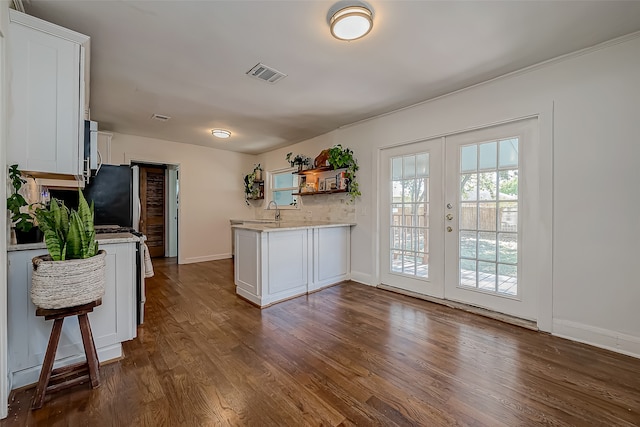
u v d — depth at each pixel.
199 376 1.77
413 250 3.44
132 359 1.97
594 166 2.15
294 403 1.53
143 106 3.35
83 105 1.81
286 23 1.86
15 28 1.59
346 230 4.07
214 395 1.59
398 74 2.58
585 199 2.19
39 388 1.49
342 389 1.65
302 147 5.09
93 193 3.42
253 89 2.89
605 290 2.12
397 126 3.51
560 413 1.46
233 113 3.61
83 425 1.37
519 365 1.89
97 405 1.50
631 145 2.01
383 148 3.70
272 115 3.70
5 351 1.42
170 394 1.60
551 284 2.35
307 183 4.84
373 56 2.27
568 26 1.89
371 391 1.63
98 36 1.99
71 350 1.82
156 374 1.79
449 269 3.11
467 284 2.97
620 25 1.88
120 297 1.99
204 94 3.01
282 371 1.83
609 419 1.42
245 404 1.52
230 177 6.00
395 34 1.98
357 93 3.00
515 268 2.63
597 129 2.14
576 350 2.09
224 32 1.96
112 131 4.45
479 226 2.87
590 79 2.16
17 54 1.60
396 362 1.93
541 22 1.85
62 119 1.74
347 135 4.15
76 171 1.79
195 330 2.44
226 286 3.80
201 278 4.23
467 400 1.56
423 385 1.69
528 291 2.55
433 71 2.52
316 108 3.44
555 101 2.32
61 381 1.65
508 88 2.59
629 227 2.02
